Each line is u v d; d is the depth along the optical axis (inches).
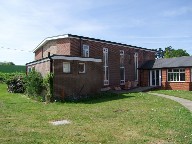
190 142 383.9
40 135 435.5
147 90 1401.3
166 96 1050.7
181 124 502.0
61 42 1246.3
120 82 1475.1
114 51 1449.3
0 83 1694.1
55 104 840.9
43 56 1403.8
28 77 1038.4
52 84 916.6
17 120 567.8
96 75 1104.2
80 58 1042.1
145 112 652.1
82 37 1248.8
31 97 985.5
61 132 457.1
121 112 663.8
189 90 1362.0
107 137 420.5
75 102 901.8
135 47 1603.1
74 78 1015.6
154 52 1781.5
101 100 949.8
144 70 1594.5
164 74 1475.1
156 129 468.8
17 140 403.9
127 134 438.3
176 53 2962.6
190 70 1369.3
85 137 422.0
